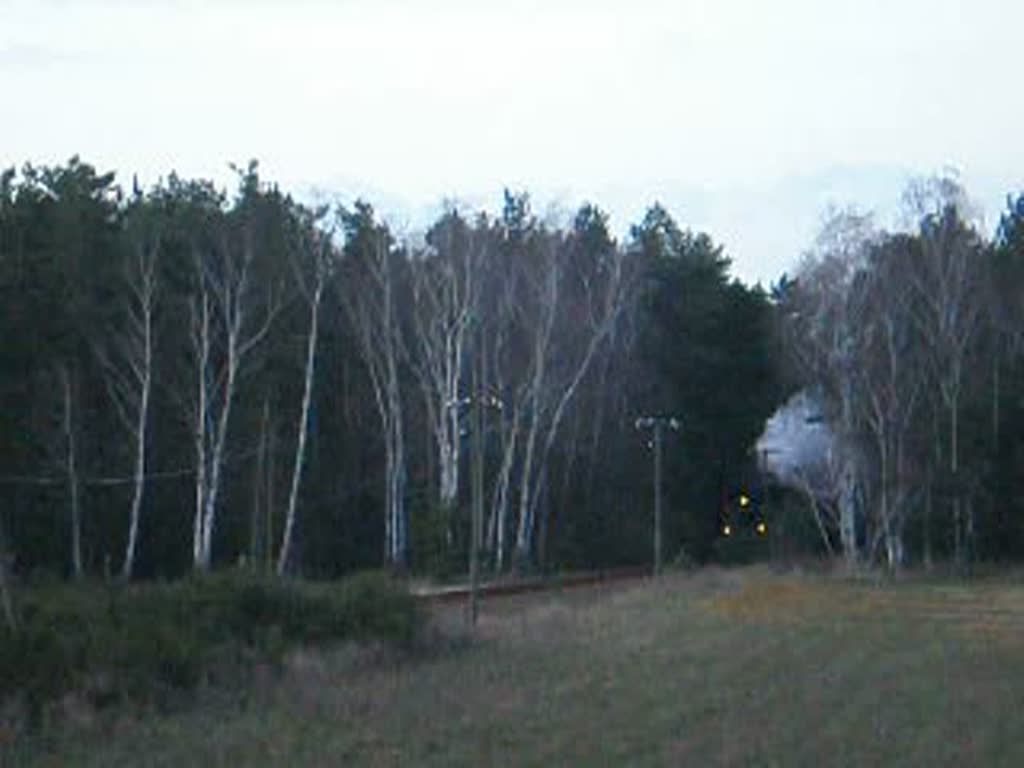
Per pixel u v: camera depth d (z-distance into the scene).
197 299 75.75
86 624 33.19
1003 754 24.27
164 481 75.44
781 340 97.00
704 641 43.94
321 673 34.28
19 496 66.81
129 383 74.31
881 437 85.25
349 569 84.19
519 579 77.12
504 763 22.84
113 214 79.12
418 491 87.25
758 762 23.12
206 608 37.62
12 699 27.67
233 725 26.92
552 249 84.06
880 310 85.94
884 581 75.44
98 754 24.22
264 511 77.38
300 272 80.81
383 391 88.06
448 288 80.81
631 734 25.67
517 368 87.44
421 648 40.25
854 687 33.09
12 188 71.88
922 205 155.00
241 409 78.75
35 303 62.25
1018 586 73.12
